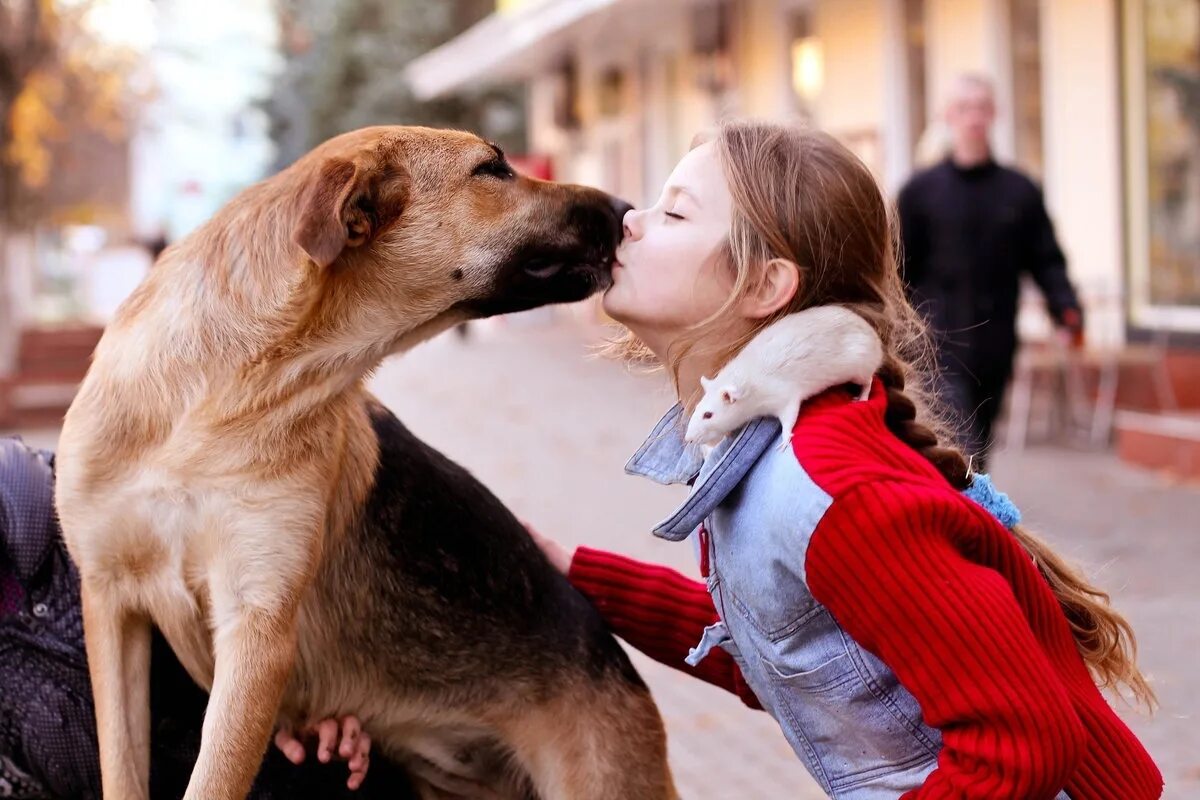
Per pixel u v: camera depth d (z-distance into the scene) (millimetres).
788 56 16125
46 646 2752
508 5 27359
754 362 2143
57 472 2736
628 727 3166
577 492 9438
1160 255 11008
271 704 2713
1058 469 9250
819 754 2295
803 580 2111
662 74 20234
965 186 7312
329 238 2609
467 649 2994
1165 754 4539
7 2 16094
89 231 40094
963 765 1997
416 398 15258
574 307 25656
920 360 2621
